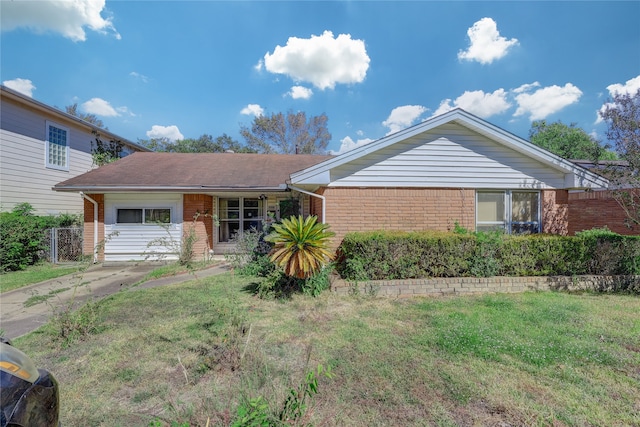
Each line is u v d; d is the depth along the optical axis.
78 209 14.84
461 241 6.77
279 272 6.33
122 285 7.53
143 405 2.80
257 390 2.59
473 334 4.06
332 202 8.07
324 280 6.27
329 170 7.78
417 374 3.20
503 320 4.70
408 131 7.95
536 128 30.69
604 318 4.78
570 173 8.26
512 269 6.87
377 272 6.59
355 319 4.84
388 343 3.93
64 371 3.40
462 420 2.53
